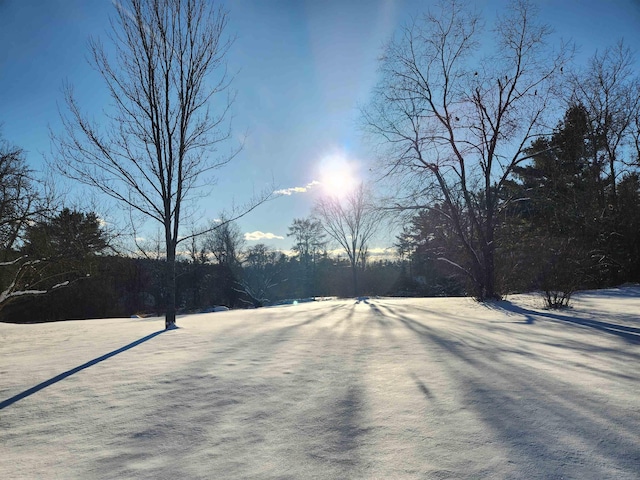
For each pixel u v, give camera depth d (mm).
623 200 20547
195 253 42594
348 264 49000
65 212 17000
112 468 2404
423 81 14883
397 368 4414
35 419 3232
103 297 33281
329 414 3129
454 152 14680
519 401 3283
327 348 5629
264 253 47875
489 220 14344
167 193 9781
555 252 11539
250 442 2695
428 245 19562
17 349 6641
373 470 2281
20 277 17406
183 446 2670
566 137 18625
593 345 5539
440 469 2266
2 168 15133
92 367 4883
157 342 6613
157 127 9523
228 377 4211
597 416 2949
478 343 5781
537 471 2213
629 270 18625
